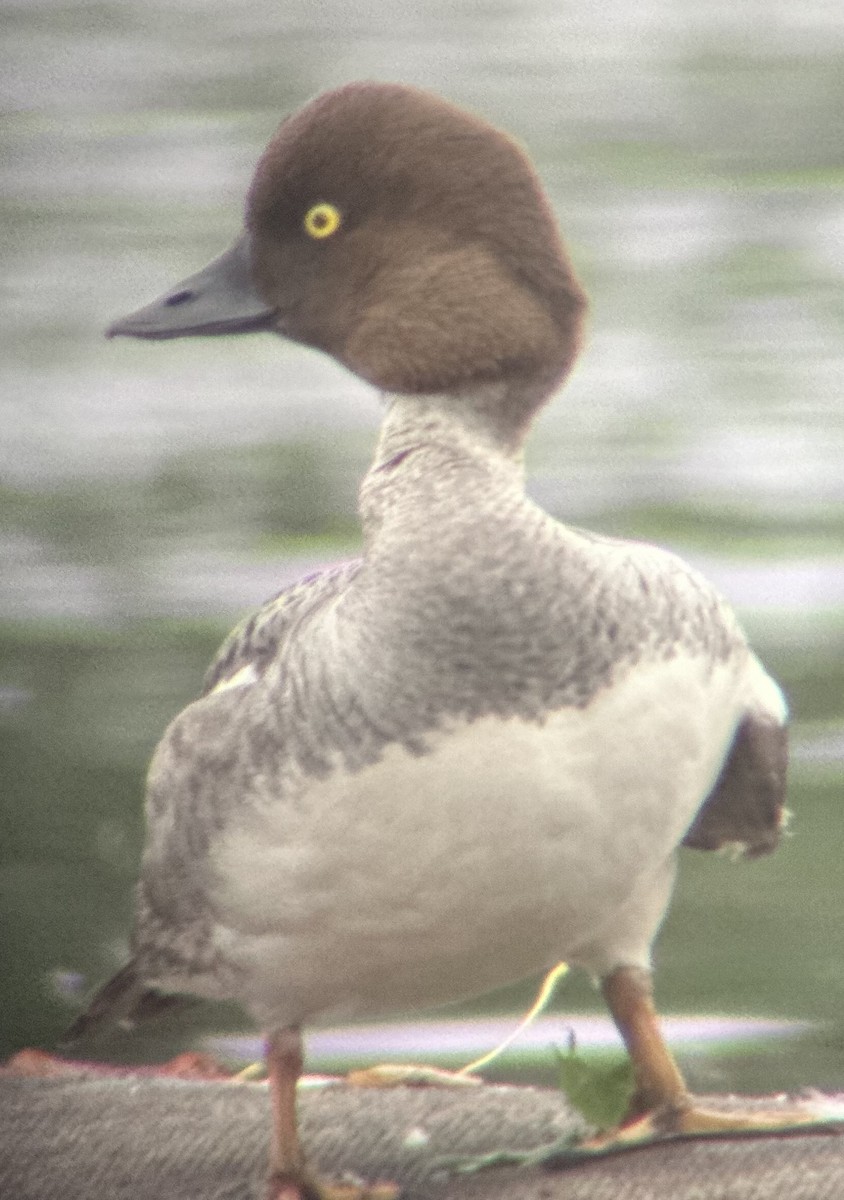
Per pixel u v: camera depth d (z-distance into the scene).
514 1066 10.38
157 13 42.34
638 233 28.53
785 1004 10.91
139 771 13.48
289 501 19.09
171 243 29.41
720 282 26.55
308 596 7.84
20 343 25.42
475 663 7.03
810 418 21.20
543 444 20.50
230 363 24.81
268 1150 8.26
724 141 32.25
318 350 8.11
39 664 15.16
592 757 7.08
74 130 34.97
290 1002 7.59
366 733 7.03
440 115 7.65
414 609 7.08
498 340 7.48
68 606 16.39
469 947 7.36
